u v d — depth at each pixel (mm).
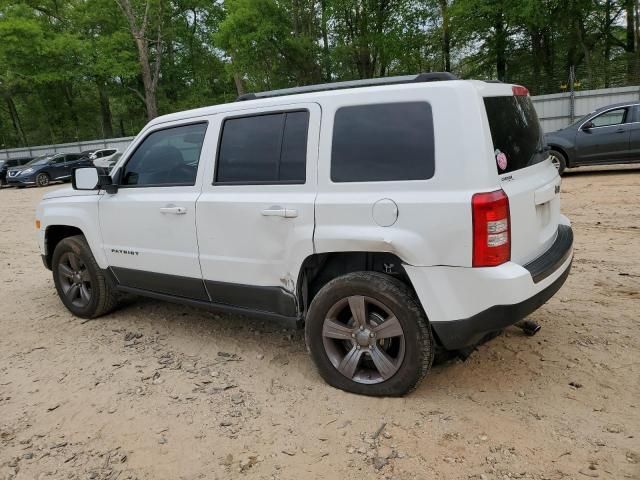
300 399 3338
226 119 3779
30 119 45469
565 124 21031
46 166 24047
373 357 3225
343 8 26234
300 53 27047
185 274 4031
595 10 25891
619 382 3273
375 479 2580
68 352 4297
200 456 2850
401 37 26828
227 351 4137
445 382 3414
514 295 2822
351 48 26594
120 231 4422
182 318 4914
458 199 2826
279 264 3488
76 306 5051
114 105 46969
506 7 24547
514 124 3244
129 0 30078
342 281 3234
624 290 4781
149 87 31438
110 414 3309
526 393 3225
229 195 3688
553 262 3154
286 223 3396
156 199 4102
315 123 3322
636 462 2572
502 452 2703
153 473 2742
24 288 6297
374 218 3057
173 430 3096
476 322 2900
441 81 3041
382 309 3172
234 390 3512
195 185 3898
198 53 39594
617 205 8703
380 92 3129
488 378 3430
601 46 28766
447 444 2793
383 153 3092
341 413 3145
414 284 2998
